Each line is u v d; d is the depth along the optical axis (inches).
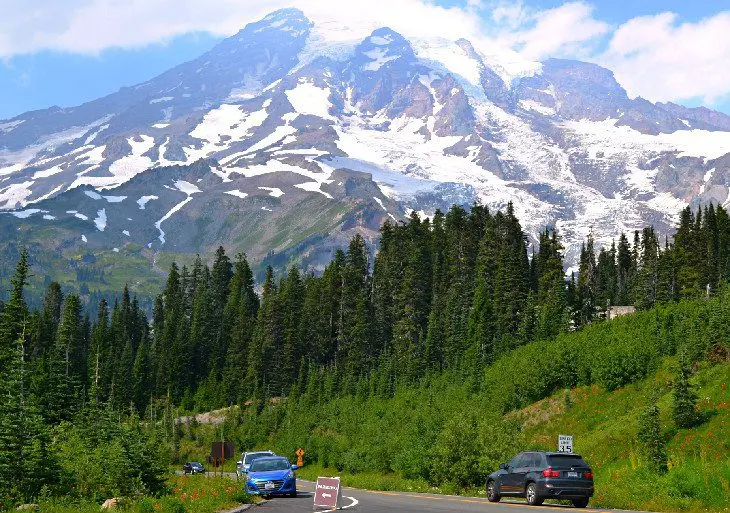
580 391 3472.0
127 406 6264.8
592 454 2613.2
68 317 6254.9
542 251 6732.3
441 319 5826.8
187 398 6604.3
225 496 1493.6
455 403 4028.1
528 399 3703.3
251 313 7406.5
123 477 1542.8
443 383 4790.8
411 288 6254.9
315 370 6146.7
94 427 2169.0
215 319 7500.0
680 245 6097.4
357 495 1752.0
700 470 1437.0
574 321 5364.2
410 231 7406.5
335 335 6830.7
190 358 6963.6
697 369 3026.6
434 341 5541.3
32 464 1489.9
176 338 7081.7
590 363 3533.5
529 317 5113.2
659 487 1376.7
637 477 1485.0
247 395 6353.3
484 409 3710.6
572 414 3319.4
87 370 6412.4
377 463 3535.9
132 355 6939.0
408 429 3339.1
